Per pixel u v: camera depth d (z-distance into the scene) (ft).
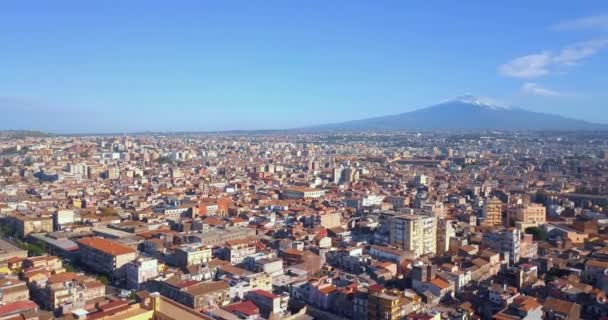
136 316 285.84
